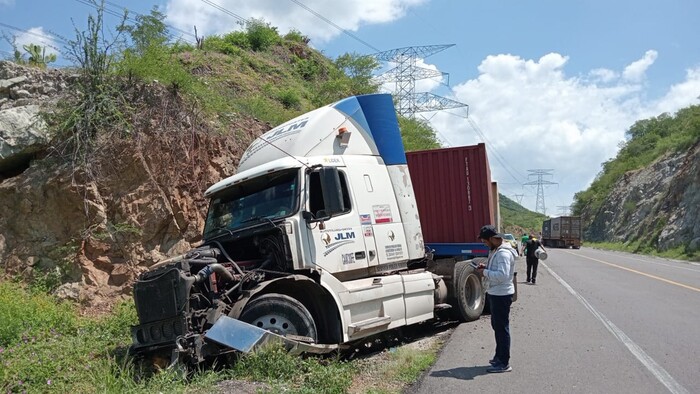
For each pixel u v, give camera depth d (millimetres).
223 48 24578
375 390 6086
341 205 7449
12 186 10641
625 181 73938
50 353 7285
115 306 9992
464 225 11781
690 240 37875
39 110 11203
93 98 11203
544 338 8750
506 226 75062
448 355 7762
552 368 6934
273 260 7438
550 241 64625
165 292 6691
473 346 8328
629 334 8906
